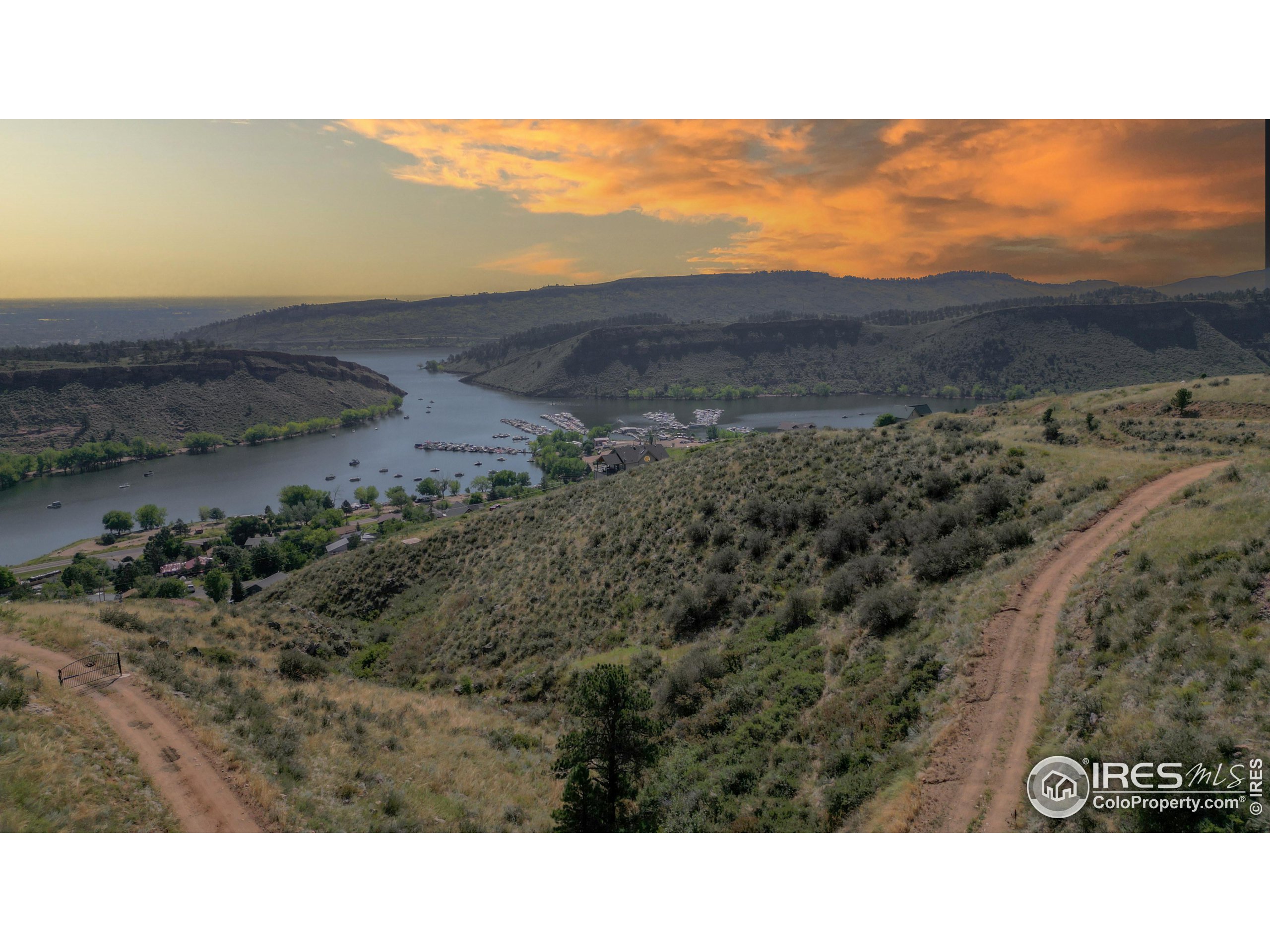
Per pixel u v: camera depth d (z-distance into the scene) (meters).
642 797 22.39
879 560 31.12
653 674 31.84
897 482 38.72
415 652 45.09
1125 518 26.91
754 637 31.38
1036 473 33.97
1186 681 15.82
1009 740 17.53
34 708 19.70
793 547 37.28
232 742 20.39
